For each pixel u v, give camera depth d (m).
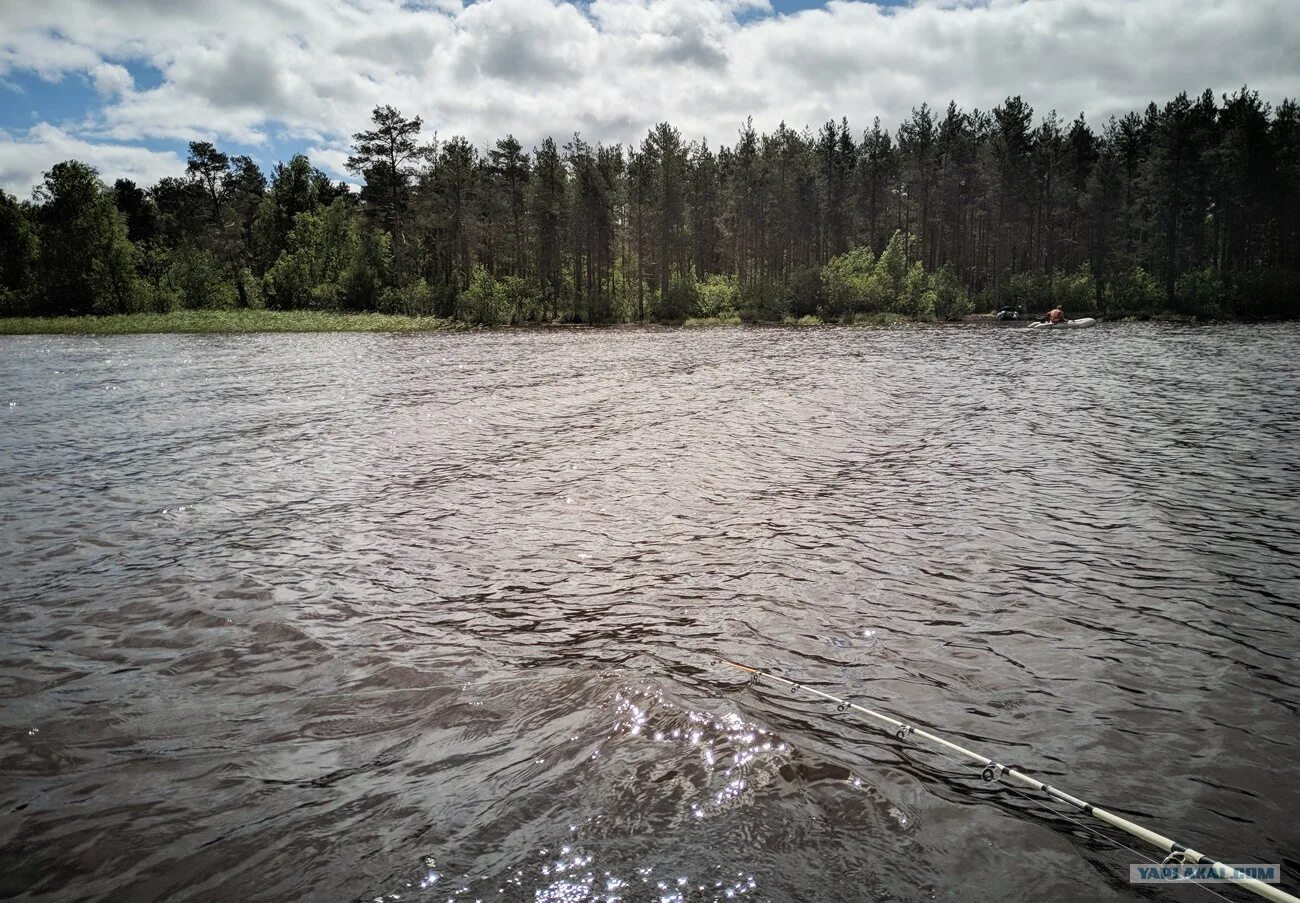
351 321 58.69
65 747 4.43
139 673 5.36
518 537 8.47
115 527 8.90
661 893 3.16
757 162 70.19
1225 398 18.20
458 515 9.31
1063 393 19.45
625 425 15.38
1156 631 5.98
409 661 5.52
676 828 3.61
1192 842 3.61
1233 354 29.67
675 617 6.30
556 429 15.03
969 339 40.50
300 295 73.31
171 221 93.31
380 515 9.34
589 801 3.82
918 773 4.13
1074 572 7.23
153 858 3.47
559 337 47.16
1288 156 59.88
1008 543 8.06
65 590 6.93
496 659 5.55
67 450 13.37
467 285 66.69
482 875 3.29
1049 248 72.88
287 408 18.03
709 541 8.25
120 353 36.03
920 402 18.16
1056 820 3.76
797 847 3.49
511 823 3.66
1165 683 5.17
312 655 5.63
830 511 9.30
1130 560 7.54
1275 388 19.78
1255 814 3.83
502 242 72.50
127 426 15.76
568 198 65.94
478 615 6.38
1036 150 68.75
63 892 3.26
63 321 57.88
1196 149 60.09
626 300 68.56
